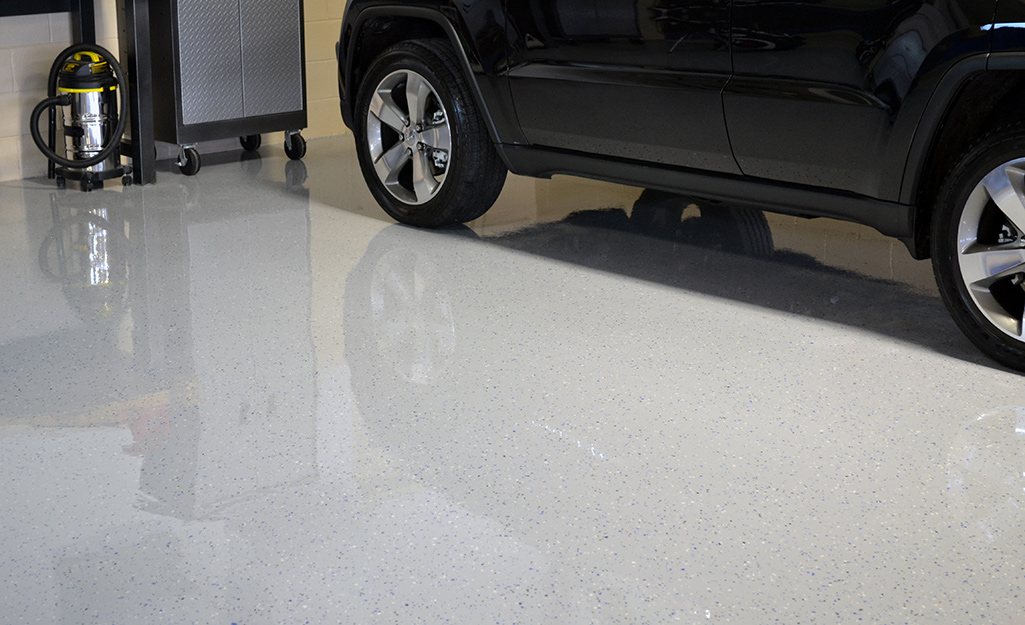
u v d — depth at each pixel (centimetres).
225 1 513
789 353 283
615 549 192
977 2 245
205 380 268
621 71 321
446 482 216
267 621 172
